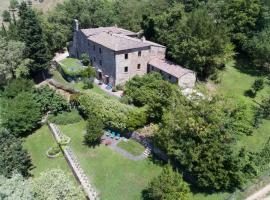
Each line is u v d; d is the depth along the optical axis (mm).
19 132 46719
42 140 46250
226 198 33031
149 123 43781
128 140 43438
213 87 55781
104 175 38094
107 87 56969
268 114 47031
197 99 37375
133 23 78688
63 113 50188
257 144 40719
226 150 33500
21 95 50344
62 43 80250
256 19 62781
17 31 64750
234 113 38375
